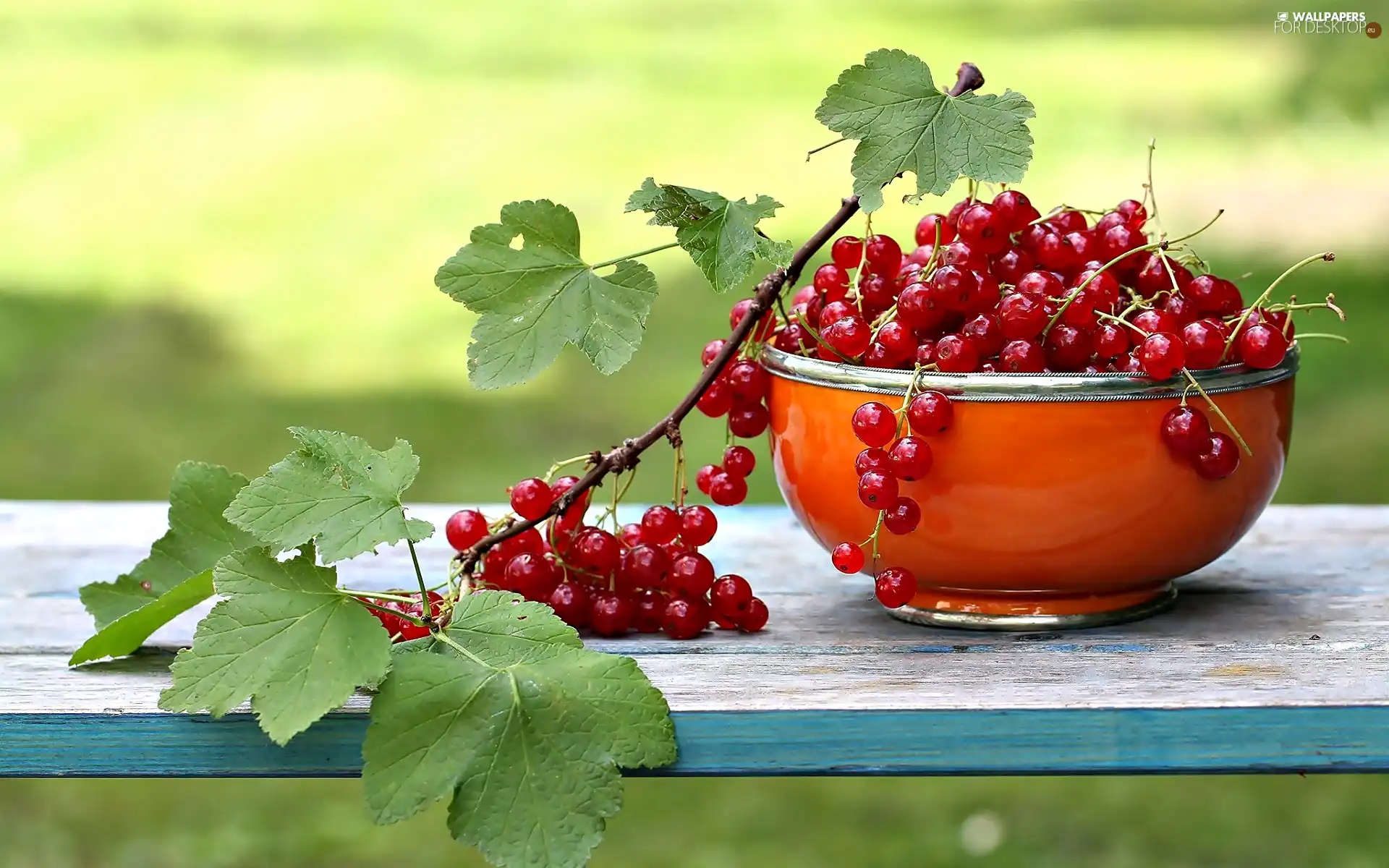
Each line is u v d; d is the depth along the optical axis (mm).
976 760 1061
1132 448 1085
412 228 4520
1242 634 1114
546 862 1037
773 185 4746
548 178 4930
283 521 1077
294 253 4359
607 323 1109
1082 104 5742
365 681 1053
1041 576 1105
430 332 3752
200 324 3812
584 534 1135
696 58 6762
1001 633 1122
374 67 6625
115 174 5137
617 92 6113
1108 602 1125
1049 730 1059
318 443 1093
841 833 1810
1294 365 1111
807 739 1061
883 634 1125
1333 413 2998
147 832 1831
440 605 1107
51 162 5297
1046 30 7395
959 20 7742
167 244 4461
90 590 1132
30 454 2926
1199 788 1896
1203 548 1107
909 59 1106
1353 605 1142
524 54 6898
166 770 1070
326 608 1068
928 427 1081
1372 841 1739
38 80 6355
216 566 1071
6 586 1187
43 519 1266
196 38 7262
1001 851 1748
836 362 1110
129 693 1083
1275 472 1113
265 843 1812
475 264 1114
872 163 1095
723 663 1101
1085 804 1865
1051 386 1079
